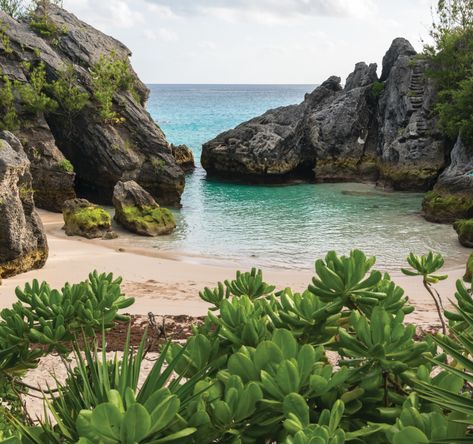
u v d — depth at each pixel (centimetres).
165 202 4647
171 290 2112
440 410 246
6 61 4566
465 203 3825
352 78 6344
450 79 5316
